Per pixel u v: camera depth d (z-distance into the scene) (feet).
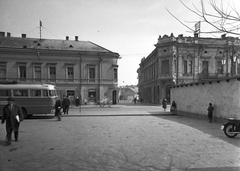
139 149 21.16
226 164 16.56
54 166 16.19
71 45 114.32
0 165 16.38
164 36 111.55
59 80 106.11
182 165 16.34
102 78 110.63
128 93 315.17
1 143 23.88
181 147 21.91
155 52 122.21
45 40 117.60
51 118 50.85
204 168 15.69
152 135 28.55
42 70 104.37
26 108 48.83
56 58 105.81
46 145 22.88
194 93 53.31
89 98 109.29
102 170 15.34
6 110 23.29
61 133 30.17
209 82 46.55
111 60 112.16
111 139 25.95
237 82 37.70
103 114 57.16
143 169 15.51
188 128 34.81
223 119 41.47
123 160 17.63
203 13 16.38
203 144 23.25
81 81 108.37
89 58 109.50
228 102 40.11
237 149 21.13
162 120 46.62
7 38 111.55
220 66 112.47
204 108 48.60
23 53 102.32
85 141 24.86
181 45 109.50
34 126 37.27
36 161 17.39
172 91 67.97
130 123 41.19
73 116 54.34
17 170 15.31
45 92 49.96
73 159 17.94
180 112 60.59
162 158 18.15
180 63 109.70
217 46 111.75
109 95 111.65
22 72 102.94
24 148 21.59
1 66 100.94
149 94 147.13
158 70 114.32
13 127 23.32
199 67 110.93
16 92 48.55
